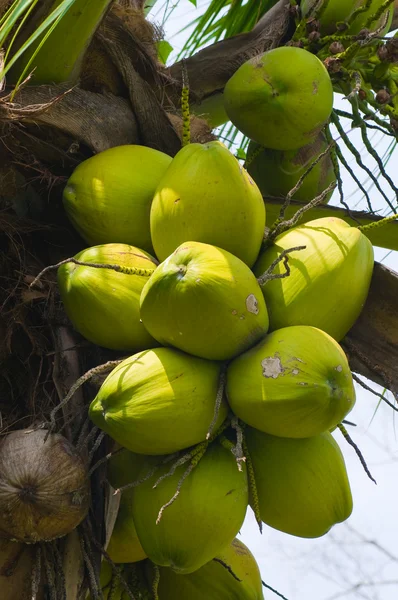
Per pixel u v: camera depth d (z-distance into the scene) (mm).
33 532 3260
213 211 3330
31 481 3236
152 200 3508
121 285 3359
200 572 3572
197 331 3232
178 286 3207
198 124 3820
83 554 3363
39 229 3643
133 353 3410
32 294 3551
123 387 3236
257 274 3395
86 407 3420
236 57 3977
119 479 3406
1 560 3326
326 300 3348
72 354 3492
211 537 3258
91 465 3416
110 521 3395
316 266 3354
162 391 3227
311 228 3412
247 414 3248
